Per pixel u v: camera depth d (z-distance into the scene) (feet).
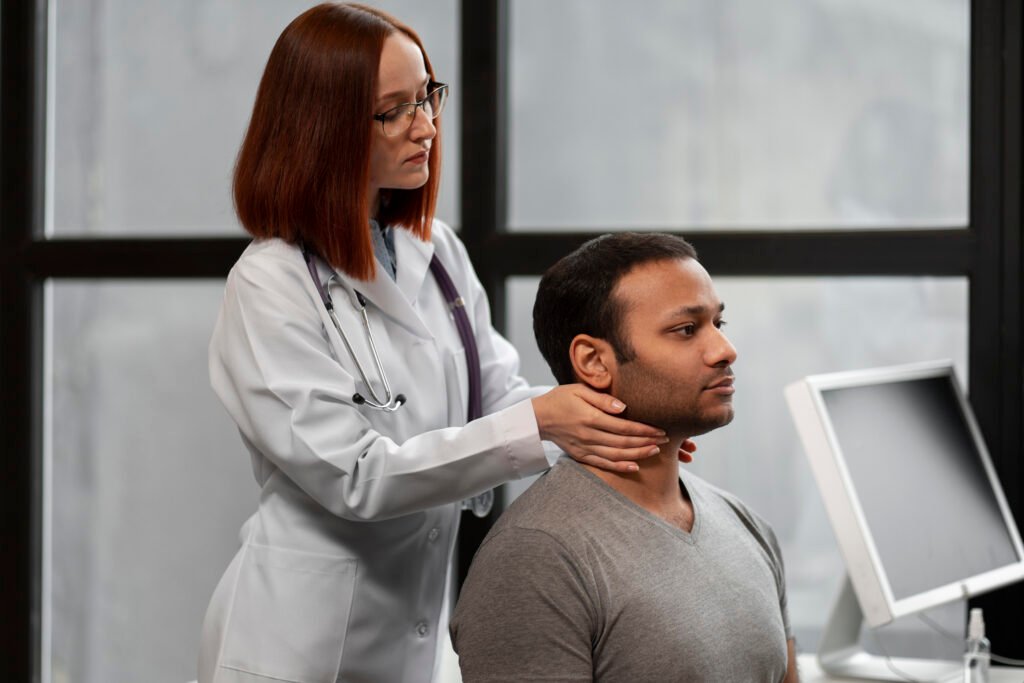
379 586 6.46
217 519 10.36
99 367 10.52
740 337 9.33
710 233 9.00
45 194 10.44
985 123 8.61
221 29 10.21
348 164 6.07
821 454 7.03
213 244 9.82
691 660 4.98
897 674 7.67
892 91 9.04
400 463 5.81
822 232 8.84
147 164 10.35
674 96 9.41
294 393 5.88
